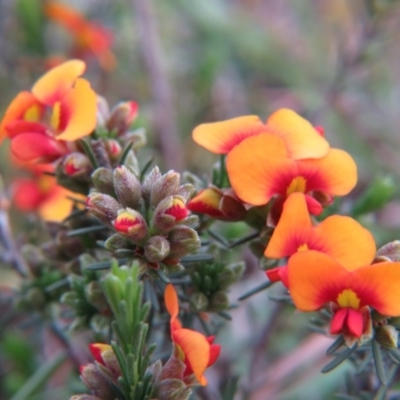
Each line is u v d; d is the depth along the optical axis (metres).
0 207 0.16
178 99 0.25
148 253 0.12
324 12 0.31
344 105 0.27
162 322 0.14
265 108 0.27
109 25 0.25
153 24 0.23
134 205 0.12
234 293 0.19
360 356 0.14
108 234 0.14
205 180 0.14
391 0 0.20
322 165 0.13
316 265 0.12
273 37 0.29
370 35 0.21
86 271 0.14
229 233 0.16
